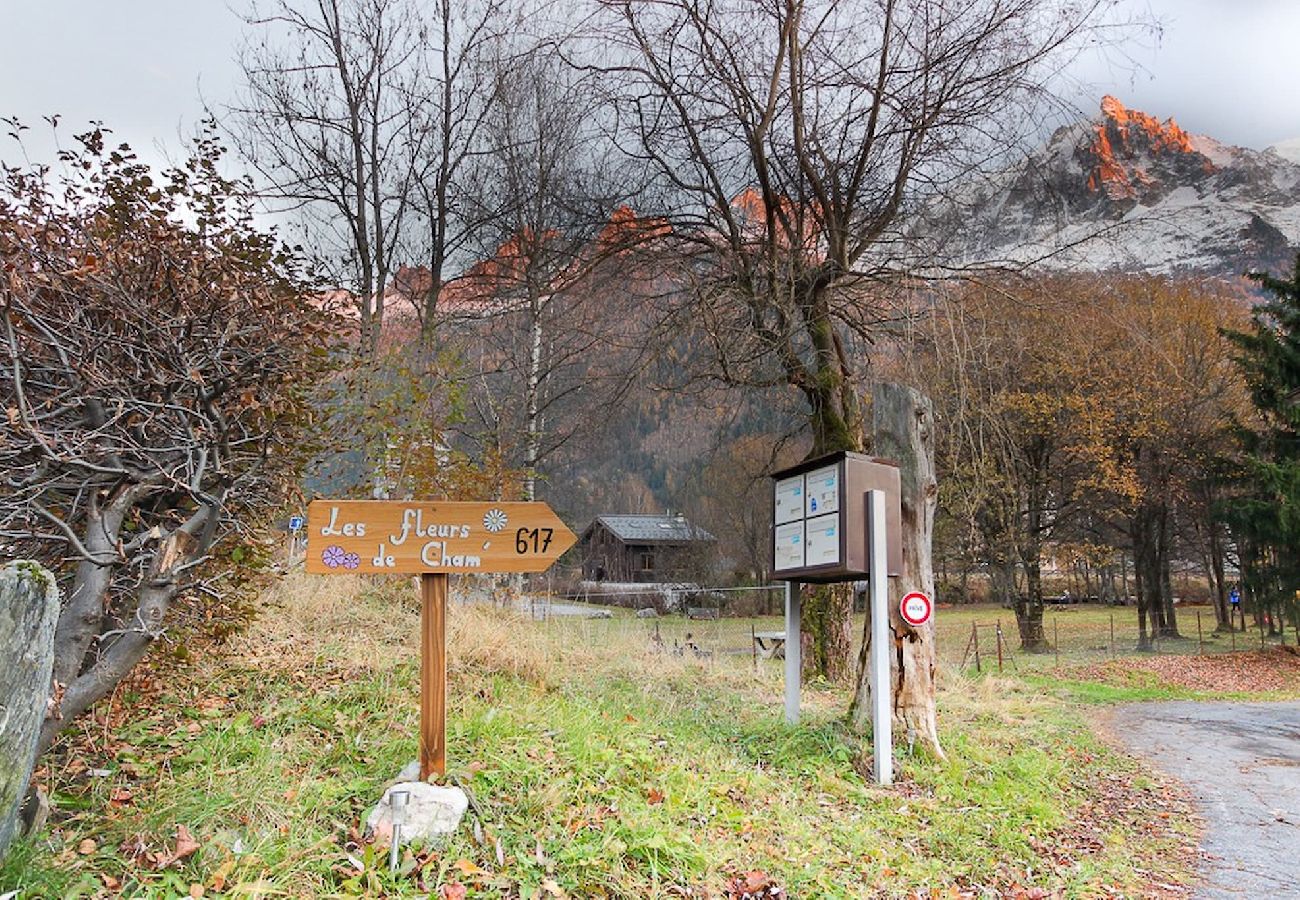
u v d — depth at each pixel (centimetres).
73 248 392
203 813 362
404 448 886
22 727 269
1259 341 2292
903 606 767
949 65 971
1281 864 582
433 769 426
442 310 1473
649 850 409
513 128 1346
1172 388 2175
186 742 455
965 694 1251
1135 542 2691
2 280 344
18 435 378
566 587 2870
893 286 1026
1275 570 2300
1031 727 1061
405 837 376
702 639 1738
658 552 3612
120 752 429
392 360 896
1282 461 2295
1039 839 599
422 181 1419
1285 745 1112
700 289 1048
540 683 732
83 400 388
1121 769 908
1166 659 2209
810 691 1079
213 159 735
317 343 475
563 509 2061
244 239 452
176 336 403
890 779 685
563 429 1449
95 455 395
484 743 491
